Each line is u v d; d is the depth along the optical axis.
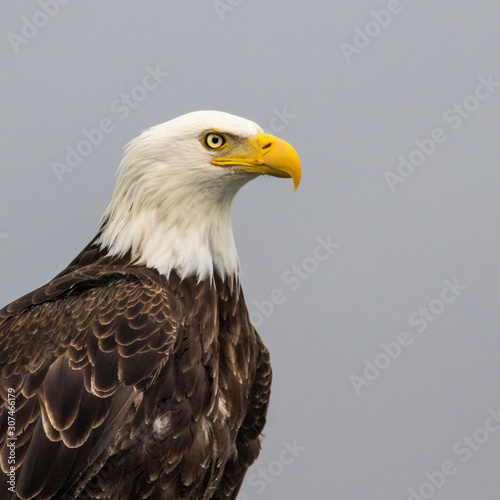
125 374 10.39
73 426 10.20
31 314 11.10
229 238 11.98
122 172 11.64
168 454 10.79
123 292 10.80
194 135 11.45
